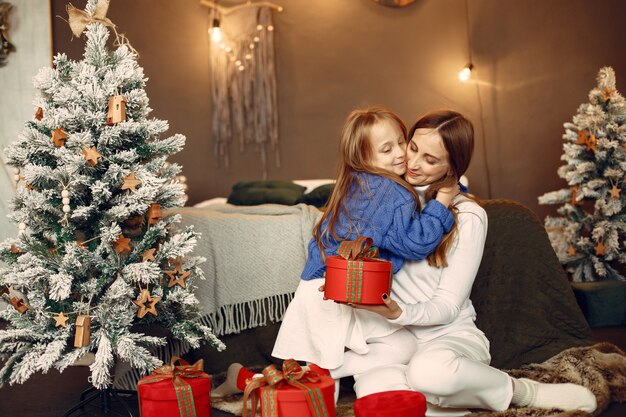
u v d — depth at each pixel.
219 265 2.14
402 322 1.52
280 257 2.18
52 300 1.71
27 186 1.71
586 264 3.30
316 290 1.70
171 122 4.84
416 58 4.91
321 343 1.64
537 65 4.53
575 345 2.08
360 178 1.68
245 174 5.02
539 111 4.54
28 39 3.62
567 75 4.39
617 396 1.77
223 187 5.01
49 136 1.72
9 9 3.61
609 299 3.01
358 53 4.98
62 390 2.15
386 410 1.27
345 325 1.64
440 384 1.46
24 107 3.59
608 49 4.20
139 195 1.68
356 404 1.31
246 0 4.98
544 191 4.54
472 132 1.63
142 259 1.76
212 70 5.00
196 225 2.14
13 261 1.73
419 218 1.62
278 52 5.04
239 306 2.16
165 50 4.81
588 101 4.30
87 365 2.46
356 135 1.70
